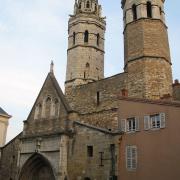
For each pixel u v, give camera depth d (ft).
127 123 99.96
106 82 138.82
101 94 138.10
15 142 138.31
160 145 89.66
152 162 89.45
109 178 97.50
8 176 132.77
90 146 108.37
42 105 133.69
